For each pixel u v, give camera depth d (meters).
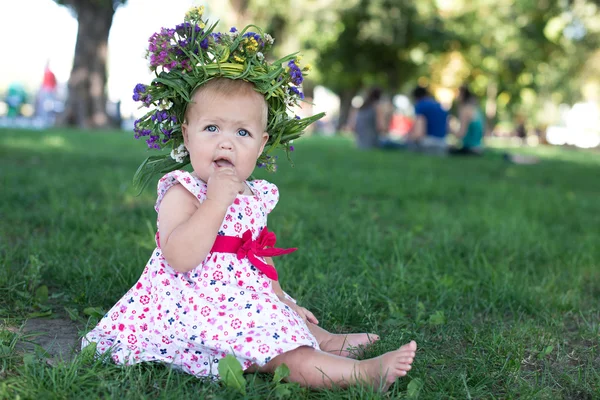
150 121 2.25
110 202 5.01
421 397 2.00
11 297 2.77
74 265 3.17
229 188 2.05
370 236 4.11
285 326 2.06
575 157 17.72
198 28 2.20
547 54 29.05
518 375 2.27
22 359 2.12
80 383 1.91
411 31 24.53
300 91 2.34
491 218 5.03
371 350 2.34
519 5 22.38
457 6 24.98
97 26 19.31
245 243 2.17
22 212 4.47
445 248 3.99
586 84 42.28
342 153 12.74
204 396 1.88
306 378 2.00
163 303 2.13
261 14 22.59
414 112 14.26
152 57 2.16
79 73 19.38
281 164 9.35
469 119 13.94
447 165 10.93
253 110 2.19
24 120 23.20
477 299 3.10
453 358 2.39
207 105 2.15
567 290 3.39
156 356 2.08
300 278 3.27
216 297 2.10
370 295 3.08
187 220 2.11
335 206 5.50
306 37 23.95
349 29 25.62
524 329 2.68
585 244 4.46
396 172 8.82
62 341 2.37
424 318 2.85
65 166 7.47
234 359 1.93
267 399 1.92
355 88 32.59
